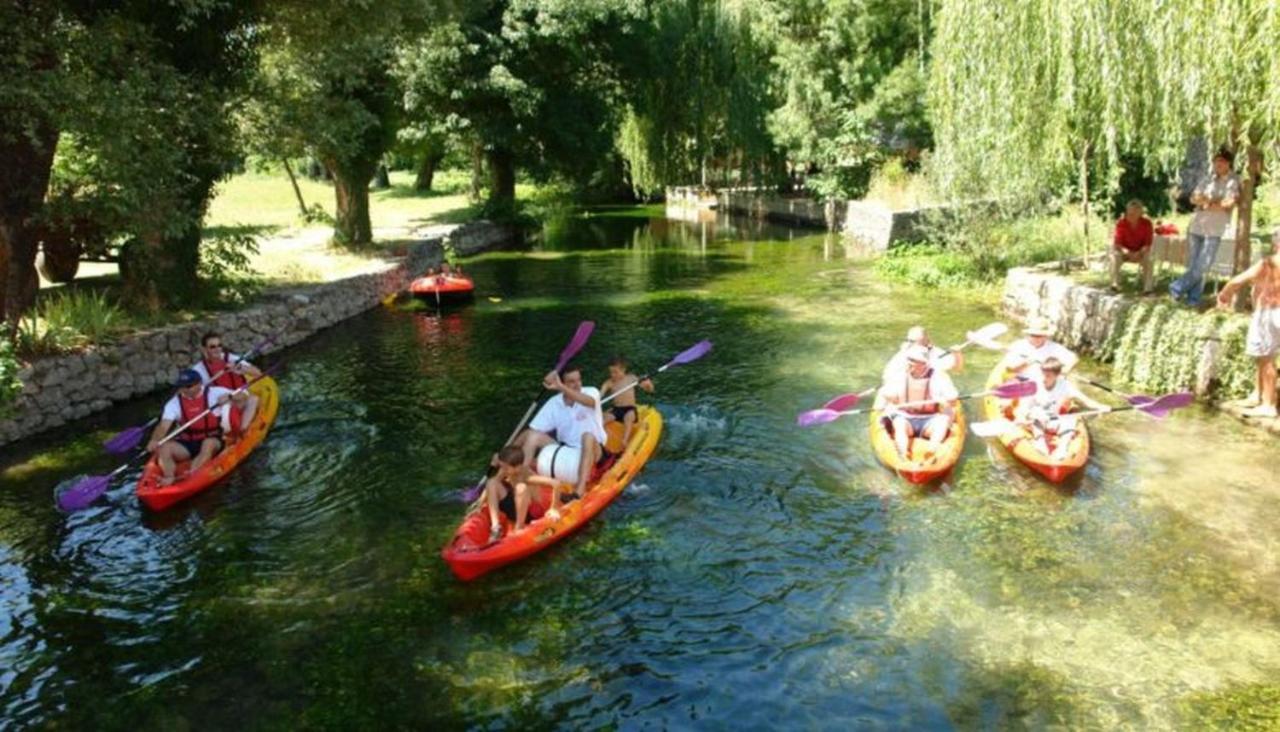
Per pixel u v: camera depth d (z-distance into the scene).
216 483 9.26
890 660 6.16
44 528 8.36
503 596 7.11
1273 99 8.71
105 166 11.06
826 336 15.00
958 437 9.25
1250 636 6.27
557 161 30.67
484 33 26.38
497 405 11.68
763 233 31.92
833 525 8.12
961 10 12.53
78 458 9.98
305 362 14.05
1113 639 6.29
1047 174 13.27
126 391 11.92
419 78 25.66
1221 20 8.97
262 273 17.88
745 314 17.06
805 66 29.81
